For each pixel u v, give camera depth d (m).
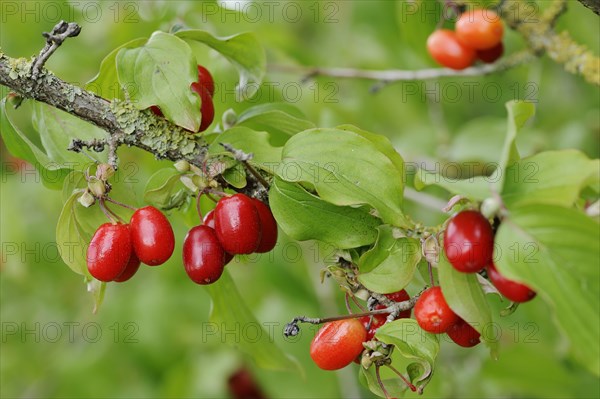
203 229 3.41
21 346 8.45
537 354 6.65
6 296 8.54
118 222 3.41
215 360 7.19
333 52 8.41
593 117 7.81
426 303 3.19
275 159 3.43
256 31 7.19
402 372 3.68
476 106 8.85
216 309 4.25
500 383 6.84
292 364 4.56
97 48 7.75
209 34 3.82
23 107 6.80
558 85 8.11
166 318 7.60
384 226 3.29
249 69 3.97
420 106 8.33
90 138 3.91
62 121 3.92
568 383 6.72
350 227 3.38
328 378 7.11
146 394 7.56
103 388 7.63
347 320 3.40
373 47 8.12
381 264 3.30
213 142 3.56
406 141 7.55
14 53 7.98
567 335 2.69
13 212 6.80
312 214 3.39
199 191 3.50
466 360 7.45
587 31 6.66
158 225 3.35
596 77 5.42
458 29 5.41
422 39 6.55
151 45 3.44
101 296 3.75
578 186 2.86
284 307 7.19
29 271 8.08
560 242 2.79
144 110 3.49
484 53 5.47
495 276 3.06
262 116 3.94
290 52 7.39
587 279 2.77
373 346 3.34
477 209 3.01
